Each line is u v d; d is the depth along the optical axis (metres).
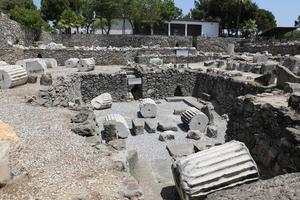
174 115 22.30
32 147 9.32
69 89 21.62
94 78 26.86
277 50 39.62
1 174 7.00
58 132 10.79
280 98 11.97
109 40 47.06
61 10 58.47
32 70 24.17
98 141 10.23
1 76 18.25
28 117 12.62
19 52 31.61
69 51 34.38
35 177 7.57
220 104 24.66
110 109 24.16
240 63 29.02
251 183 7.12
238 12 63.97
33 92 17.38
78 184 7.30
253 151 10.68
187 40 50.06
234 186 7.30
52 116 12.92
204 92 27.69
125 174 7.95
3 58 29.44
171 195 9.24
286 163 8.69
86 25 57.81
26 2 57.06
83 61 28.48
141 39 48.06
